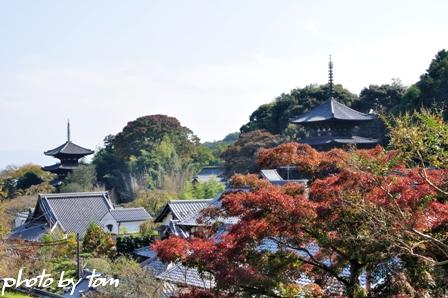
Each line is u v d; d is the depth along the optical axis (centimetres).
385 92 7181
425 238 961
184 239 1240
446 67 5312
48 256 3312
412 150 948
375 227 982
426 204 973
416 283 1064
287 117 7506
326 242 1080
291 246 1156
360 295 1129
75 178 7900
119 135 9062
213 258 1099
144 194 6525
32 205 6450
